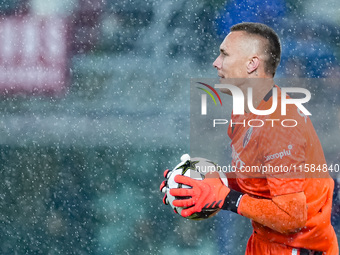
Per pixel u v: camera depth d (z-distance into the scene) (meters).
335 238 9.82
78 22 46.38
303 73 46.00
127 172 28.28
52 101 43.94
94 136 35.78
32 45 44.81
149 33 49.84
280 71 46.25
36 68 44.56
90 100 44.31
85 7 46.53
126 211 22.81
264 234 9.78
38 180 27.05
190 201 9.20
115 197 24.56
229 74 9.79
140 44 49.22
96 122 39.31
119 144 33.94
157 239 19.44
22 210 23.02
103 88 46.09
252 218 9.09
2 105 42.41
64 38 45.69
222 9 50.28
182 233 20.22
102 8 47.44
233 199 9.24
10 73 43.97
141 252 18.66
